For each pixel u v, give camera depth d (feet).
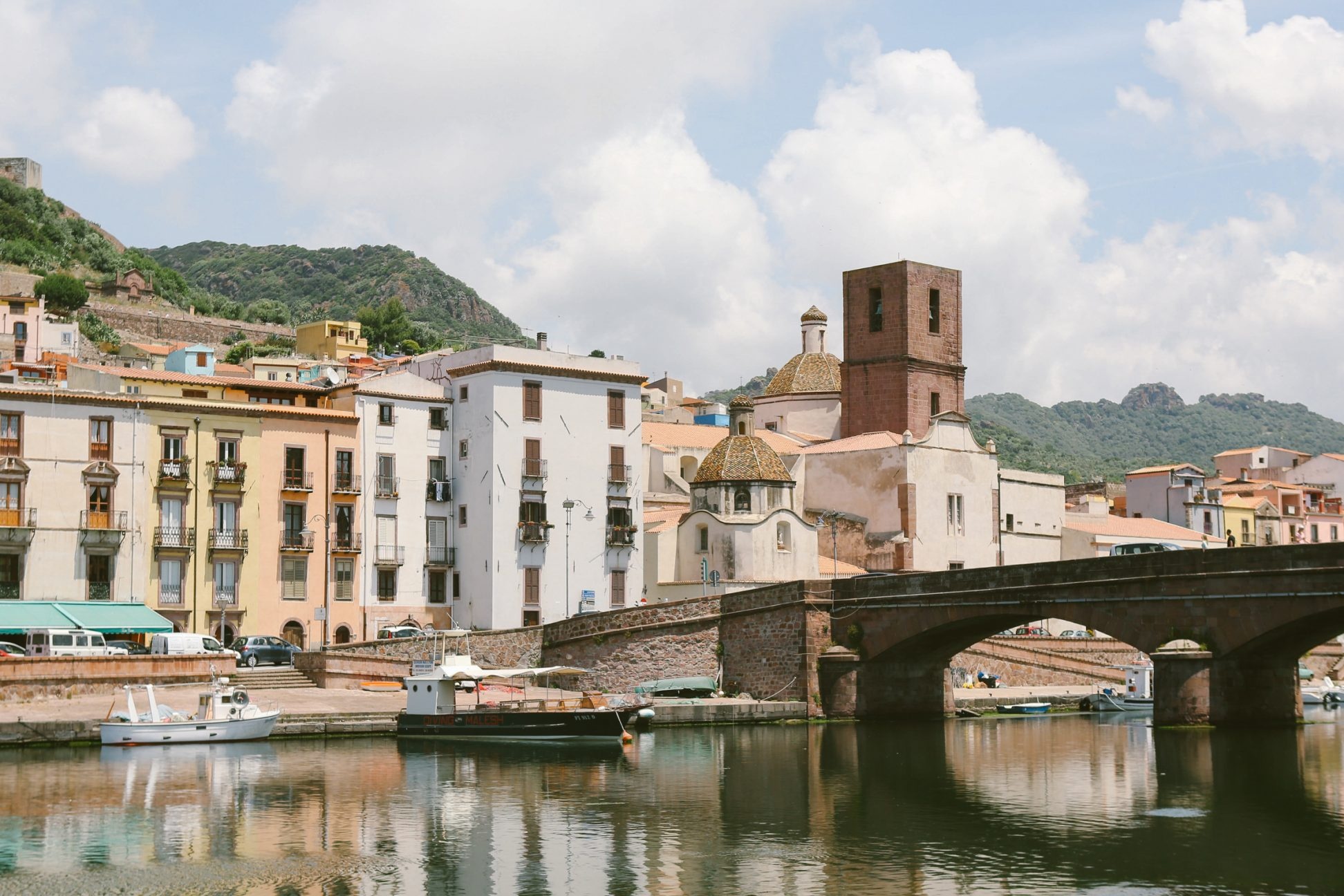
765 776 198.70
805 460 402.31
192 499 295.89
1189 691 237.45
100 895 130.11
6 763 196.44
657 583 350.84
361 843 151.23
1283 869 140.36
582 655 297.94
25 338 558.97
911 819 166.30
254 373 522.88
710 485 347.56
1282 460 630.74
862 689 280.10
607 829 160.04
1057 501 436.76
